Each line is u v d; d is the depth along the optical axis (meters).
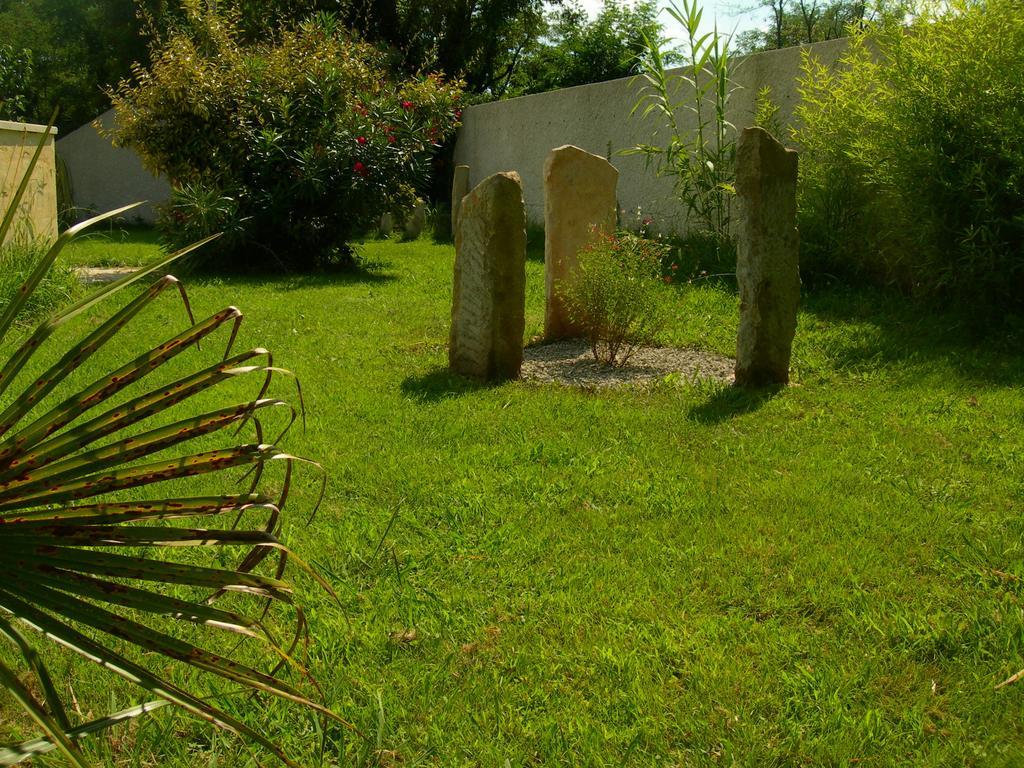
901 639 2.94
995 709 2.59
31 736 2.44
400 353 7.00
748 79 11.06
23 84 14.98
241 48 13.09
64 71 29.94
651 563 3.48
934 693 2.68
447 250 14.77
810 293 8.80
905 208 7.47
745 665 2.80
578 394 5.82
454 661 2.85
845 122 8.52
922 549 3.57
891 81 7.94
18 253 8.50
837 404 5.48
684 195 10.77
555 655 2.87
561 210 7.44
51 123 1.54
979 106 7.07
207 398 5.66
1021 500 4.05
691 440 4.89
